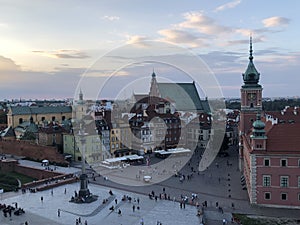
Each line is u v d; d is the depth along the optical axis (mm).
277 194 81438
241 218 75250
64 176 114500
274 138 82938
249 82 122688
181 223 73375
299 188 79812
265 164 81688
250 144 90812
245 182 104750
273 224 71688
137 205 85812
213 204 86125
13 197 96125
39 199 93625
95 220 75688
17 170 131125
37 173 123688
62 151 152500
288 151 80188
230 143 188750
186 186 103375
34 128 181375
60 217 78625
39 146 142875
